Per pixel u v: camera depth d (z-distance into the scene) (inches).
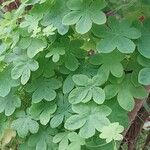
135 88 10.5
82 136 9.7
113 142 10.1
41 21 11.0
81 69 11.0
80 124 9.9
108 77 10.6
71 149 10.0
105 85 10.7
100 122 9.8
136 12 11.1
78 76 10.5
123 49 10.0
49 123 11.1
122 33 10.4
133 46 10.0
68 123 10.0
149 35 10.5
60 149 10.3
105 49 10.1
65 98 10.9
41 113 10.9
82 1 10.5
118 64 10.4
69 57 11.1
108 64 10.5
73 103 10.3
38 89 11.0
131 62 10.8
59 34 11.1
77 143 10.0
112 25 10.6
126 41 10.2
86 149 10.3
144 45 10.3
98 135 10.1
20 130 10.9
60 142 10.4
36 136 11.1
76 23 10.3
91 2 10.4
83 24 10.2
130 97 10.3
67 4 10.6
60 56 11.1
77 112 10.1
